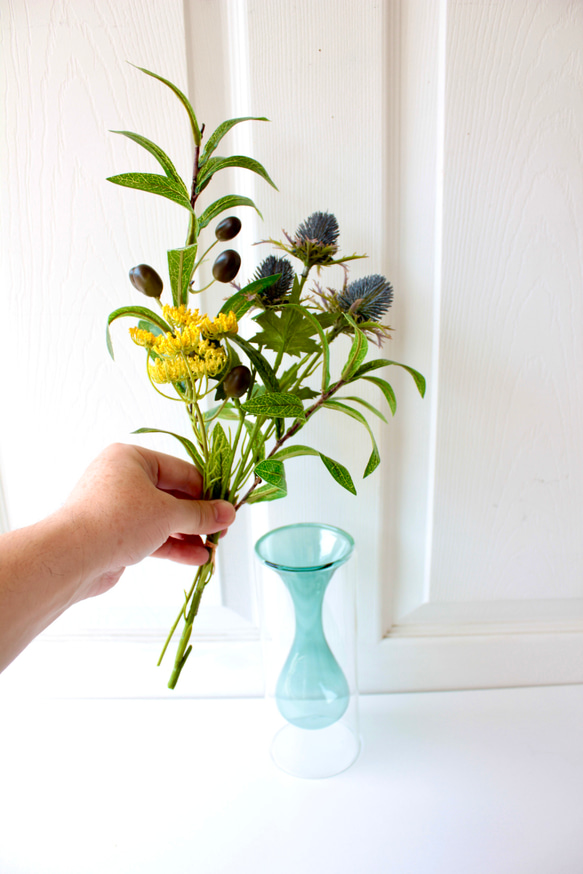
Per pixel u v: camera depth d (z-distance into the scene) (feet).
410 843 1.86
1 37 1.92
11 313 2.10
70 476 2.22
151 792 2.02
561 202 1.99
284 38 1.91
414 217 2.03
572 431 2.15
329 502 2.19
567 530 2.23
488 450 2.16
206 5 1.93
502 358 2.10
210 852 1.86
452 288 2.05
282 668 2.06
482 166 1.97
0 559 1.52
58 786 2.04
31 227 2.04
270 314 1.76
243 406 1.60
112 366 2.13
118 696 2.37
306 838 1.88
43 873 1.82
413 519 2.24
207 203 2.03
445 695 2.32
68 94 1.95
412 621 2.33
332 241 1.77
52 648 2.35
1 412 2.18
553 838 1.86
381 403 2.12
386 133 1.97
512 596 2.28
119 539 1.62
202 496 1.83
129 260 2.05
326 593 2.01
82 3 1.90
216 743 2.17
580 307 2.06
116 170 2.00
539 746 2.12
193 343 1.55
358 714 2.16
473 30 1.89
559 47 1.90
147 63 1.94
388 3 1.90
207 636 2.34
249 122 1.96
